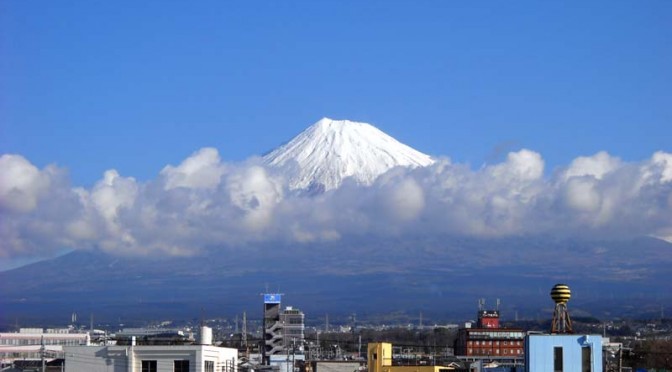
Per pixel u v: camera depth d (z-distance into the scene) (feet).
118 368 384.68
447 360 593.01
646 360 615.98
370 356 396.78
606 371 381.81
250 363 591.37
